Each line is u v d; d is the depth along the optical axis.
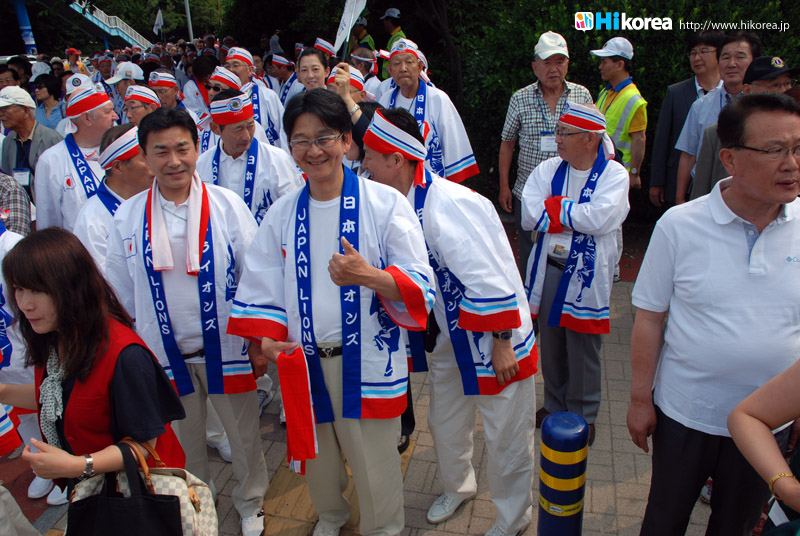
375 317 2.48
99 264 3.18
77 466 1.92
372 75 7.64
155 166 2.70
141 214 2.83
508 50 7.02
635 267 6.38
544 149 5.27
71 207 4.00
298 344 2.48
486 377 2.73
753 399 1.78
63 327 1.97
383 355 2.50
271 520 3.23
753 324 2.10
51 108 7.25
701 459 2.28
